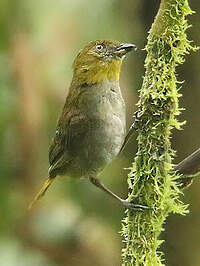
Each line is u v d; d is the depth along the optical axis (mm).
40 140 11898
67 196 12188
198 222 11805
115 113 8133
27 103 11750
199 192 11805
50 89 12016
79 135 8289
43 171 12016
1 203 11664
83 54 8188
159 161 6312
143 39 12102
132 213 6402
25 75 11844
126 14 12211
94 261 11742
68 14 12297
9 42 11953
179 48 6160
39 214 11750
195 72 11703
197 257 11836
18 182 11867
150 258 6359
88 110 8156
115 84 8164
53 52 12172
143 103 6297
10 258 11234
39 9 12195
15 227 11633
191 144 11734
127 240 6422
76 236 11711
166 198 6352
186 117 11766
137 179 6375
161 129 6289
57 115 12055
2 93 11656
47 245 11586
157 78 6184
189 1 11359
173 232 11898
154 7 11945
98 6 12289
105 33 12328
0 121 11656
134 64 12117
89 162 8398
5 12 11977
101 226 12016
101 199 12367
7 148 11766
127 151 12422
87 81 8148
